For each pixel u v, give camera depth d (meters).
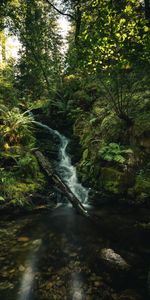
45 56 13.09
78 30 12.74
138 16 5.21
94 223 5.41
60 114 10.59
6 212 5.77
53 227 5.23
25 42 13.17
